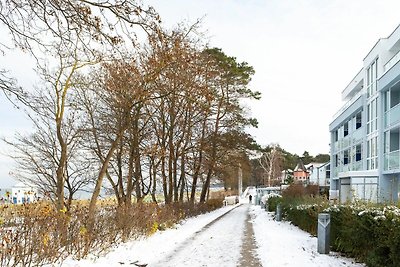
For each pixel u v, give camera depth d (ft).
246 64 103.65
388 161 82.58
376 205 32.76
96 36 21.44
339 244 34.91
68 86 46.57
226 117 99.55
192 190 103.30
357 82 123.65
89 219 34.12
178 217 71.72
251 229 60.34
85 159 60.18
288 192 104.58
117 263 30.71
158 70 48.21
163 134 73.15
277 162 294.46
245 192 313.12
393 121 81.00
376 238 26.63
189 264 30.96
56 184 45.96
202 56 62.28
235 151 104.68
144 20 21.54
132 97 50.98
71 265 27.71
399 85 81.66
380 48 94.84
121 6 20.59
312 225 51.08
